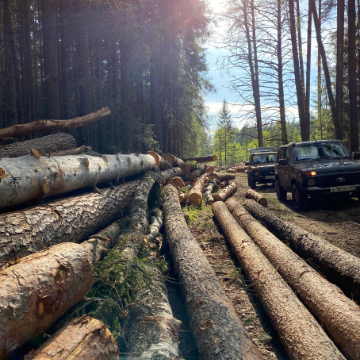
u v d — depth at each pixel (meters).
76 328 2.28
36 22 18.28
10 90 14.96
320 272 4.30
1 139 8.04
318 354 2.38
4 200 3.78
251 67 25.66
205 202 10.34
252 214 7.84
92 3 14.78
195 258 4.43
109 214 5.95
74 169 5.34
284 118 23.62
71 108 16.64
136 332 2.80
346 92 24.03
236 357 2.40
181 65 22.84
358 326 2.61
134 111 17.66
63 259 2.60
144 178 8.21
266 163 15.57
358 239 5.52
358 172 8.22
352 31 13.50
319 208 8.74
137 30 15.95
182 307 3.84
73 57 17.94
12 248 3.23
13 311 1.99
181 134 24.17
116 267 3.45
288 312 3.04
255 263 4.25
